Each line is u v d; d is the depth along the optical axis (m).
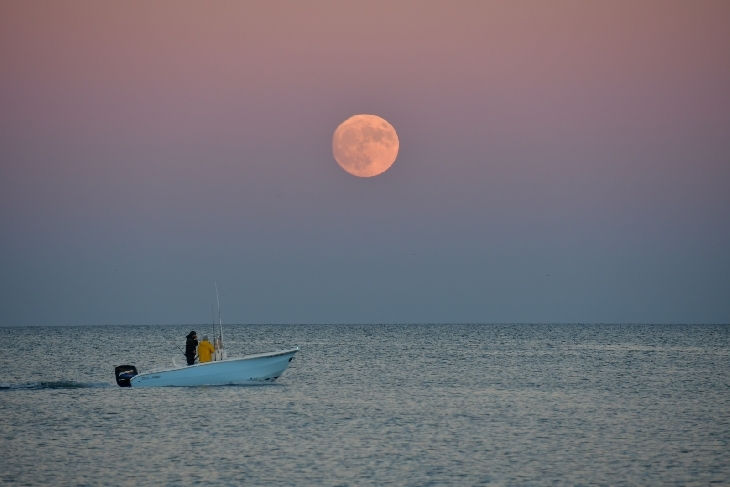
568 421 89.69
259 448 74.31
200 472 65.31
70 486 61.25
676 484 61.78
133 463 68.31
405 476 64.06
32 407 98.94
